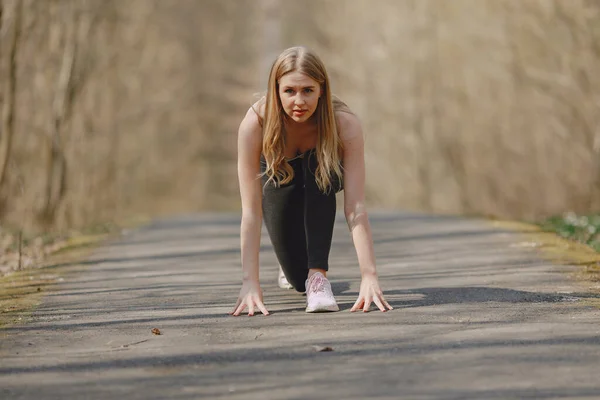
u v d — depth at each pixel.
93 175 18.06
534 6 19.16
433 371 3.76
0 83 12.54
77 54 14.80
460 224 10.24
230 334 4.52
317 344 4.26
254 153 5.18
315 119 5.16
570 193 18.92
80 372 3.86
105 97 19.81
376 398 3.42
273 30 39.97
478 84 22.28
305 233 5.38
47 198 13.78
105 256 8.07
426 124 24.27
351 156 5.22
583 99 17.97
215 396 3.48
